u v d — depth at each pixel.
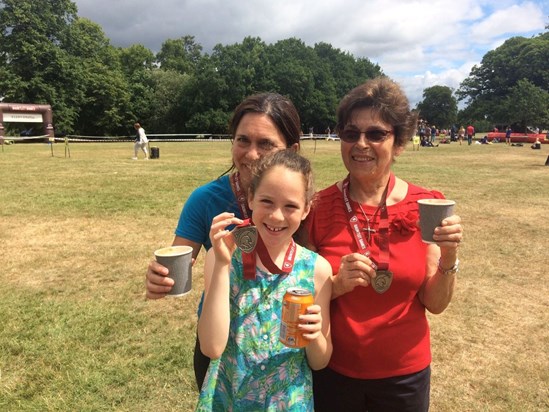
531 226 8.52
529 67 79.62
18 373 3.60
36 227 7.98
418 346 2.10
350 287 1.92
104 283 5.48
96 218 8.69
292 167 1.82
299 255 1.95
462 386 3.59
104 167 17.61
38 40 56.22
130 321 4.51
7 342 4.02
